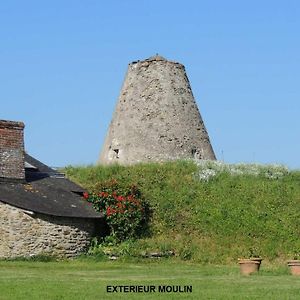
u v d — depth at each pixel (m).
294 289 17.11
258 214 28.70
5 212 25.30
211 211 29.02
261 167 33.34
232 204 29.39
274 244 27.19
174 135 35.41
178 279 19.42
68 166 33.56
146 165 32.69
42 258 25.17
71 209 26.59
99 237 27.52
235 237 27.75
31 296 15.30
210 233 28.11
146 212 29.06
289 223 28.19
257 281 19.03
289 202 29.70
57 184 28.89
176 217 28.98
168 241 27.58
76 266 23.47
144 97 36.19
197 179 31.33
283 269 22.58
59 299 14.97
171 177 31.44
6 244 25.17
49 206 26.03
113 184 28.66
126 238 27.78
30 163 29.52
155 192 30.17
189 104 36.78
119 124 36.50
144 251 26.22
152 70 36.62
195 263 25.75
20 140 28.00
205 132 36.94
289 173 33.12
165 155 34.91
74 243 26.22
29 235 25.17
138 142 35.41
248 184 31.00
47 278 19.22
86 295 15.59
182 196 29.97
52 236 25.61
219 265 25.34
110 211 27.72
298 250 26.78
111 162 35.12
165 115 35.69
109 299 15.03
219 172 32.12
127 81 37.22
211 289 17.00
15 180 27.38
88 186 30.78
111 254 25.98
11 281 18.17
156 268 23.53
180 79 37.06
